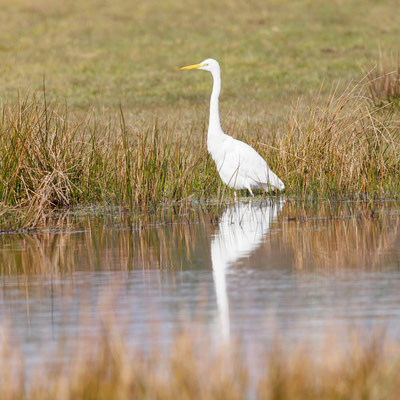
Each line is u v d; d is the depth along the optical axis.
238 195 16.70
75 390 5.64
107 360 6.13
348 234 11.93
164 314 7.83
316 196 15.85
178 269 9.86
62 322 7.68
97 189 15.84
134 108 27.16
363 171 15.81
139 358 6.23
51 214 14.65
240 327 7.32
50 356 6.69
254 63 35.91
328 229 12.42
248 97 28.80
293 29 42.97
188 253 10.83
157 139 16.12
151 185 15.34
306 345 6.72
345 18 45.38
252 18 45.72
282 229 12.55
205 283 9.08
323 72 33.12
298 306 8.02
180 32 43.09
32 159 15.26
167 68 35.50
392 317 7.54
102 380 5.76
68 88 30.89
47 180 14.55
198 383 5.73
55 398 5.64
